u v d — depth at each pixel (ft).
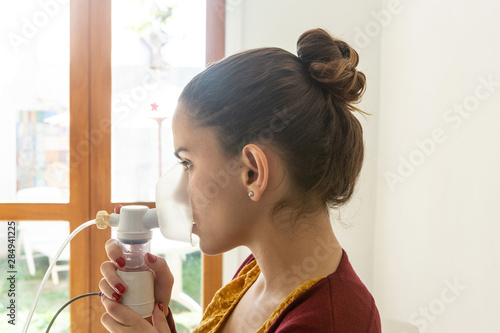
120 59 6.22
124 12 6.19
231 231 2.27
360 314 2.04
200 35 6.37
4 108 6.05
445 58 4.61
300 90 2.18
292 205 2.20
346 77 2.23
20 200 6.16
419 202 5.14
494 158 3.79
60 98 6.16
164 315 2.62
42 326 6.21
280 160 2.17
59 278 6.23
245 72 2.19
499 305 3.75
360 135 2.38
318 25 6.34
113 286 2.46
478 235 4.04
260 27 6.33
